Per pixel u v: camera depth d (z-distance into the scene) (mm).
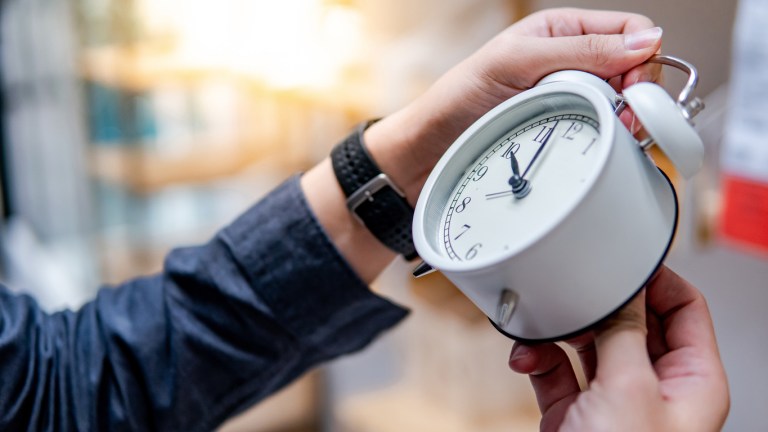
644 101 537
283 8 1126
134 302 760
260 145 1354
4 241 2174
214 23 1212
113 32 1273
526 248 522
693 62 861
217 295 741
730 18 849
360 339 761
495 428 1073
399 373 1244
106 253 1466
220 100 1327
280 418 1331
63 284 1729
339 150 724
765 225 826
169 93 1315
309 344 753
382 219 718
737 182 840
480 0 918
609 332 554
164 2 1223
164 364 739
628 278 537
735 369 945
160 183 1358
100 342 745
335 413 1308
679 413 559
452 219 585
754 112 810
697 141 532
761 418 924
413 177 715
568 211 518
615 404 543
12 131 2018
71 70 1467
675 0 854
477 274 540
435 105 685
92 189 1491
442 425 1101
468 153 600
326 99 1071
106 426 735
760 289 889
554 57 620
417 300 1161
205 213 1476
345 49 1077
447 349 1107
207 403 750
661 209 545
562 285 532
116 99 1333
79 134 1507
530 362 585
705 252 928
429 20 984
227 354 740
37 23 1611
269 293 733
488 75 655
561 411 595
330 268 729
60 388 729
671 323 601
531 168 564
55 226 1809
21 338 724
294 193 736
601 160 522
